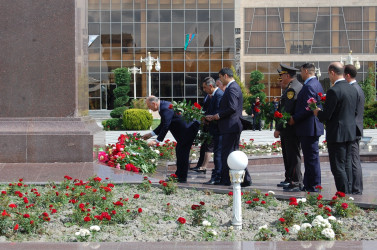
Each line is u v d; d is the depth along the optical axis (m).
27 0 9.36
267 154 13.71
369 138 16.09
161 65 44.72
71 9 9.35
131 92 44.41
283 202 6.69
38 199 6.32
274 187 8.12
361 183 7.32
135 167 9.12
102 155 9.60
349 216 5.81
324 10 47.66
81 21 9.92
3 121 9.31
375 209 6.16
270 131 28.22
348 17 47.50
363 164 12.52
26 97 9.34
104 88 44.72
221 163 8.25
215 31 44.50
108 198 6.34
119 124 30.59
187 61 44.72
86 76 10.41
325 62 47.88
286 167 8.24
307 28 47.91
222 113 7.91
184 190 7.50
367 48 47.59
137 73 44.50
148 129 30.23
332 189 7.89
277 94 48.38
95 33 44.44
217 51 44.59
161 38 44.59
